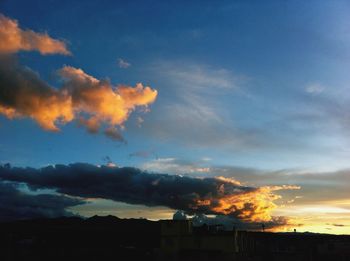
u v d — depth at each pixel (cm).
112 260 7769
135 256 7856
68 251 7981
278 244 8762
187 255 7706
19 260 7525
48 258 7675
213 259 7531
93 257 7831
